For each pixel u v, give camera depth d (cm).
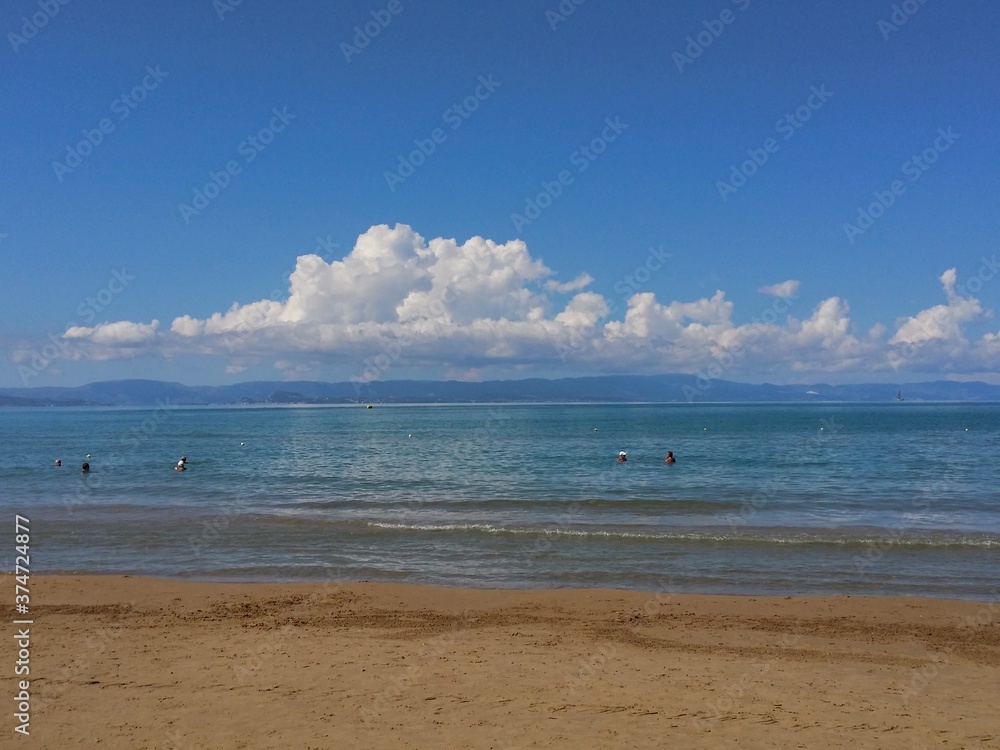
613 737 791
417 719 839
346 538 2230
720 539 2141
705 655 1152
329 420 16300
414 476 4306
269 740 774
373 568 1848
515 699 913
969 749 771
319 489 3653
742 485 3691
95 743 763
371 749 752
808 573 1762
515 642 1218
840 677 1037
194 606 1463
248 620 1359
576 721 838
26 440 8569
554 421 14138
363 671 1032
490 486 3734
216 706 878
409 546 2106
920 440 7488
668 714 866
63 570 1847
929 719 862
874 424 11538
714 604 1483
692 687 977
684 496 3247
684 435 8750
